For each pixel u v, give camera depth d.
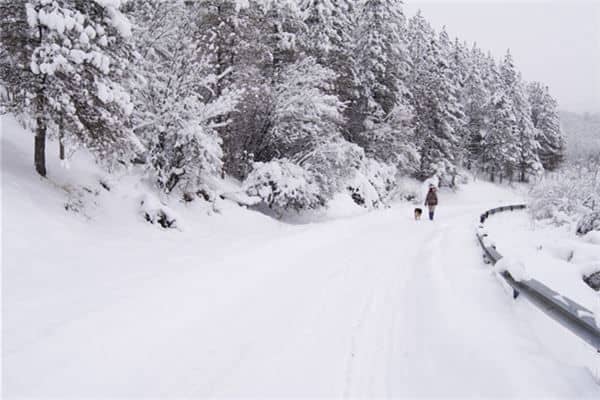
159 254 7.31
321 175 16.44
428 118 35.31
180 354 3.52
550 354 3.55
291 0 18.69
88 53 7.00
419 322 4.46
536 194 16.45
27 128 9.73
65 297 4.52
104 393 2.85
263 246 8.60
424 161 36.16
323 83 17.66
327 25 22.02
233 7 15.21
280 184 15.03
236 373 3.27
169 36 11.80
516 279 4.82
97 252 6.57
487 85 55.50
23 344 3.32
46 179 8.25
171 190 11.80
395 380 3.23
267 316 4.54
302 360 3.53
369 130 28.12
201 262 6.83
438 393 3.00
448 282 6.06
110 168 10.08
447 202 36.22
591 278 6.76
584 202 14.51
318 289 5.68
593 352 3.78
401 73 31.28
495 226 15.27
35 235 6.09
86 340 3.52
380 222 15.73
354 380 3.22
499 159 46.22
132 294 4.81
